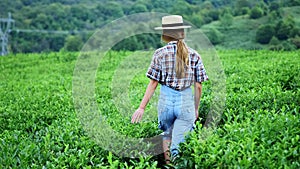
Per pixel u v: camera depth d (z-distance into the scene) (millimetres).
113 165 5473
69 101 10500
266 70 12844
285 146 5539
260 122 6414
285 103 8016
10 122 8992
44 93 13031
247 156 5441
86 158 5922
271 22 38000
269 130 6027
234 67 14672
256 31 36812
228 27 40344
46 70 21703
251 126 6250
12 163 5797
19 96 12742
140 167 5484
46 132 7297
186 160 5691
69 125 7605
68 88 13945
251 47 35562
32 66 23422
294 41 32500
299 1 39938
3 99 12664
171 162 6273
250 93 8578
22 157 5883
